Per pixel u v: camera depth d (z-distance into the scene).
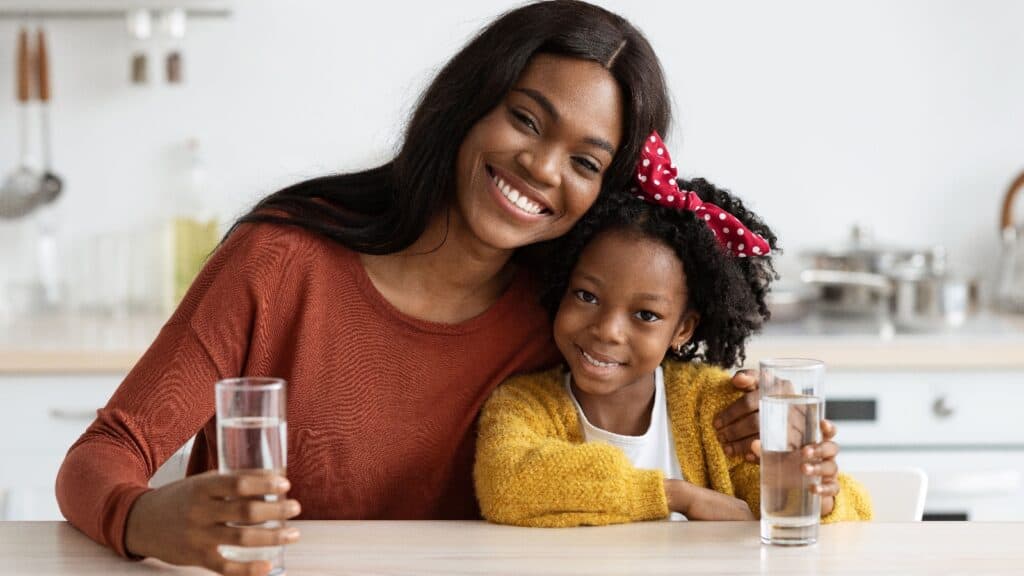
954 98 3.15
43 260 3.10
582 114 1.38
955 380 2.61
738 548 1.20
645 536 1.25
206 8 3.06
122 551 1.14
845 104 3.15
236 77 3.09
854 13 3.13
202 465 1.60
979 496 2.54
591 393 1.54
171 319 1.41
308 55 3.08
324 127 3.10
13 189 3.08
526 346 1.58
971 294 3.13
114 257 3.08
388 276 1.51
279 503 1.06
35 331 2.78
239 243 1.46
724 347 1.61
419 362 1.52
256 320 1.42
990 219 3.18
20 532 1.24
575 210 1.43
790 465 1.19
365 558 1.16
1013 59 3.14
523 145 1.39
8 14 3.04
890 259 2.93
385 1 3.07
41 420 2.55
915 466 2.62
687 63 3.13
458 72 1.42
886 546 1.21
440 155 1.43
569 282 1.53
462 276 1.51
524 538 1.24
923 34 3.14
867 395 2.61
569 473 1.31
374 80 3.09
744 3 3.12
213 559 1.06
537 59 1.39
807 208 3.18
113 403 1.33
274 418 1.06
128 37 3.07
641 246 1.48
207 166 3.10
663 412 1.59
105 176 3.10
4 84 3.07
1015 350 2.59
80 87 3.08
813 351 2.57
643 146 1.46
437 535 1.25
